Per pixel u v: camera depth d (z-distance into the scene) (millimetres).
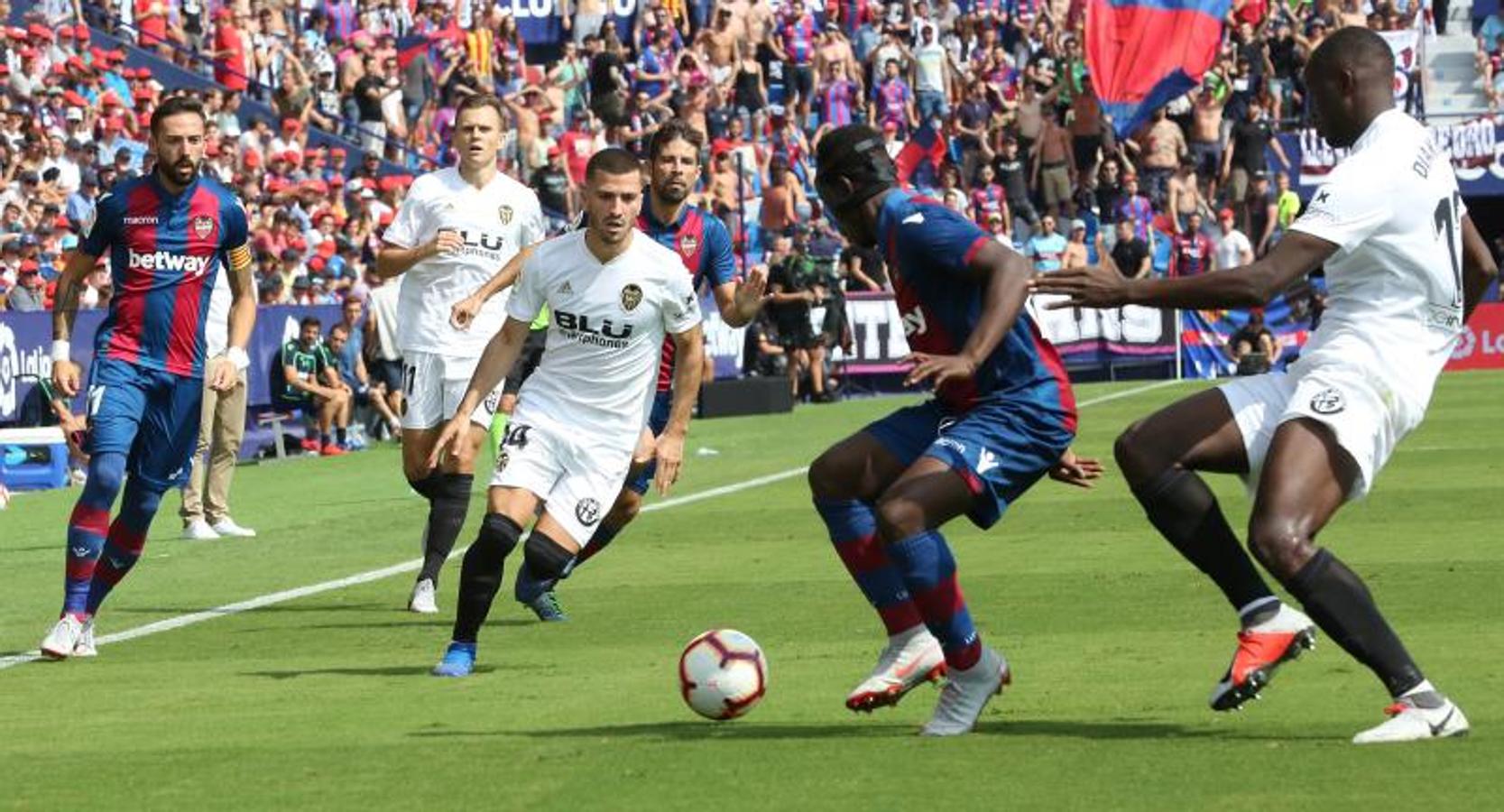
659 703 13508
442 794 10547
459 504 19297
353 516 28625
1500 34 65062
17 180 40406
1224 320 57938
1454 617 16344
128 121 45062
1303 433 11031
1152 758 10875
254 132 47656
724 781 10625
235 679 15328
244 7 52812
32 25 44312
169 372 16938
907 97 63688
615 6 62938
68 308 17031
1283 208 60438
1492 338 60188
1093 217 59844
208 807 10430
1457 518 23719
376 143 53188
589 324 15062
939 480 11727
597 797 10352
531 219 19734
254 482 34469
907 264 11812
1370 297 11125
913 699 13453
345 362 41625
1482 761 10406
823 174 12078
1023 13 69125
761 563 21734
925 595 11711
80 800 10719
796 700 13484
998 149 62062
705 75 59781
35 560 24297
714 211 56062
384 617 18859
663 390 18984
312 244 45125
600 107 58094
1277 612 11359
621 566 21953
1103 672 14195
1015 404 11891
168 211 16812
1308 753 10836
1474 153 62156
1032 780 10406
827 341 52062
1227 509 25312
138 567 23422
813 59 63750
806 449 37781
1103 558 20922
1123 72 59844
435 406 19438
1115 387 54406
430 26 57344
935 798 10055
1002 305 11328
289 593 20812
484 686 14602
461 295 19453
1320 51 11289
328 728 12852
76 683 15414
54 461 34688
